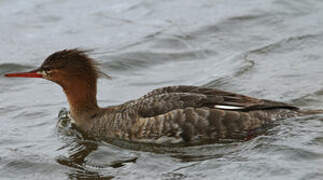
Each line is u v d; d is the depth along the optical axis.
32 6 23.78
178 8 23.00
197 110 13.41
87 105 14.62
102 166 12.57
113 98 16.44
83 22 22.16
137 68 18.50
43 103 16.33
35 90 17.28
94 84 14.66
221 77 17.08
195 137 13.41
